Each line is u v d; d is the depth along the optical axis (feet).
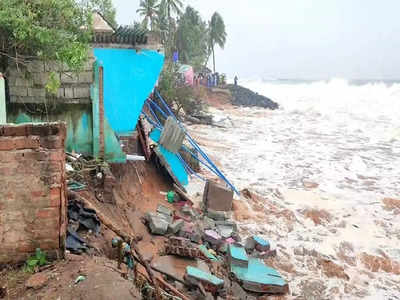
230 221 42.63
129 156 40.04
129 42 42.60
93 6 33.17
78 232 24.77
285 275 35.83
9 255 17.62
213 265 32.32
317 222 47.37
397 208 52.49
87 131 35.22
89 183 32.71
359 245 42.73
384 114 141.18
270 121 121.19
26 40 29.94
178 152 53.11
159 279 24.40
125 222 33.47
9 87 33.78
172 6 168.76
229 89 175.63
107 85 40.75
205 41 217.36
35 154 16.88
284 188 57.67
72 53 29.78
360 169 69.36
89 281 17.07
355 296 33.94
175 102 94.68
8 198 16.98
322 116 136.15
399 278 37.32
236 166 66.85
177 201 45.03
